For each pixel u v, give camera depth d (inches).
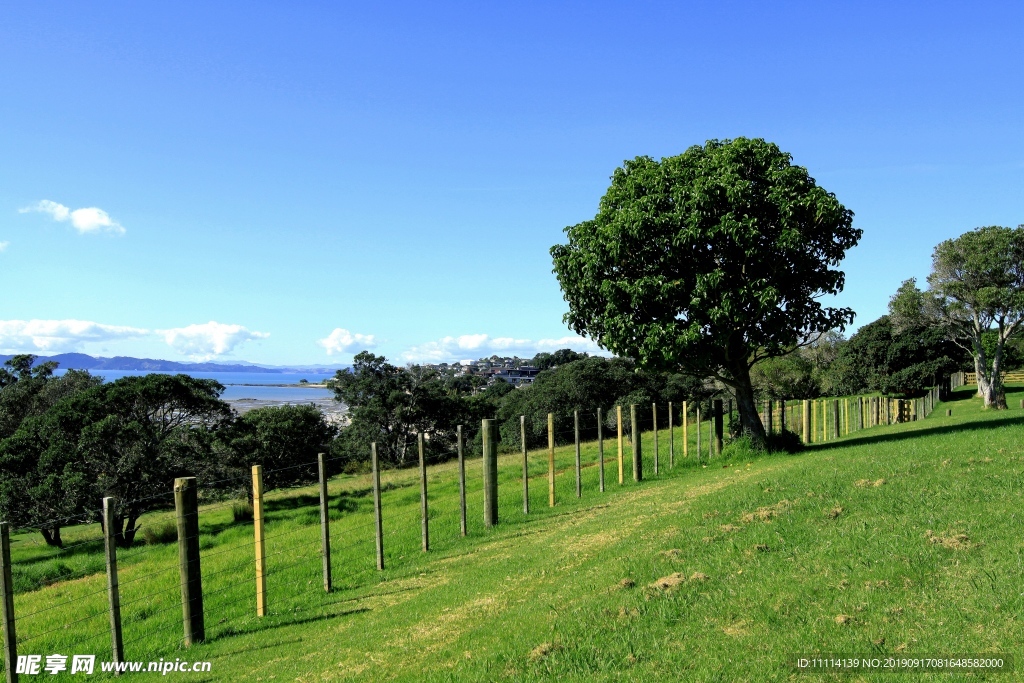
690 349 697.0
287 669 289.0
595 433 1679.4
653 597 267.6
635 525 437.1
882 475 425.7
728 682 195.9
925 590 232.5
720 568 290.4
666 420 1722.4
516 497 705.6
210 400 1224.2
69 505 982.4
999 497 336.8
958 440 581.6
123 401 1117.1
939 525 300.0
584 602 279.6
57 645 379.9
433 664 251.4
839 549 287.6
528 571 375.9
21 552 962.1
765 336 730.2
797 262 705.6
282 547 616.1
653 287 687.1
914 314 1788.9
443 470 1232.2
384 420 1856.5
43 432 1080.2
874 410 1417.3
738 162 728.3
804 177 724.0
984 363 1745.8
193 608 359.6
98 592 525.0
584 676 213.8
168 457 1109.7
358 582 448.5
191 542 362.6
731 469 708.7
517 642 249.4
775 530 335.0
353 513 823.7
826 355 3371.1
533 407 1800.0
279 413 1374.3
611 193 762.8
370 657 280.4
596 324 756.6
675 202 705.0
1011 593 218.4
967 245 1667.1
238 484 1206.9
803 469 509.4
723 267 714.8
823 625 219.8
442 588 383.6
